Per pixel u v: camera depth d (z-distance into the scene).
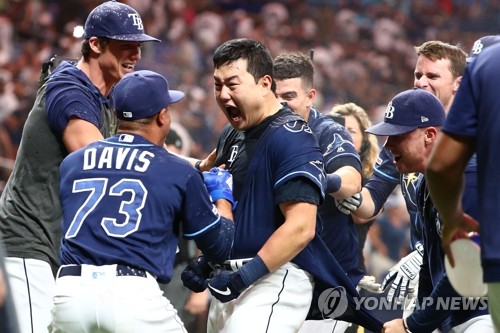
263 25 46.31
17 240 13.10
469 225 9.79
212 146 35.19
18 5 40.75
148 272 10.82
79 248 10.82
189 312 19.06
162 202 10.84
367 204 14.05
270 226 11.74
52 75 13.13
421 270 12.52
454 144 9.15
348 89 43.78
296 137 11.56
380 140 27.14
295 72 14.02
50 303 13.12
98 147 11.23
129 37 12.99
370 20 47.56
